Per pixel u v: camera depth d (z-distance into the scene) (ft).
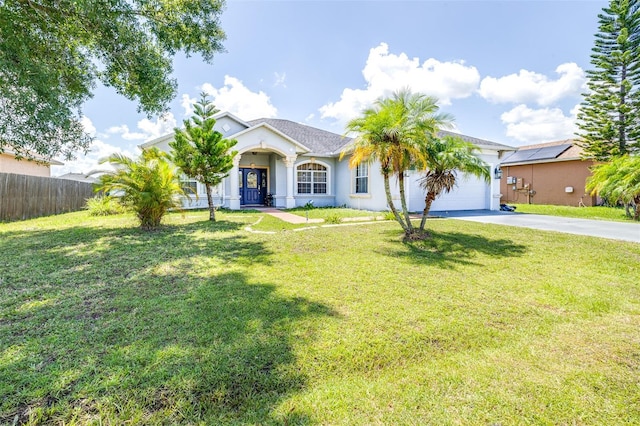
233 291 14.21
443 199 51.16
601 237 27.48
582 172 68.23
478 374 8.48
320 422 6.70
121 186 30.25
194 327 10.70
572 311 12.76
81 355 8.89
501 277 16.97
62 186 53.26
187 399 7.25
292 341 9.91
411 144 23.97
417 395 7.60
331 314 11.96
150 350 9.18
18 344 9.43
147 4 25.77
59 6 21.97
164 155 36.06
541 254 21.90
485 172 25.38
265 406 7.14
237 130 58.75
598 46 60.49
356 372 8.50
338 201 63.46
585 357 9.43
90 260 19.38
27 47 21.59
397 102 24.84
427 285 15.52
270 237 27.43
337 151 60.75
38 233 28.86
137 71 26.89
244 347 9.46
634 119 57.72
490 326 11.34
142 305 12.52
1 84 20.45
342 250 22.85
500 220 39.19
